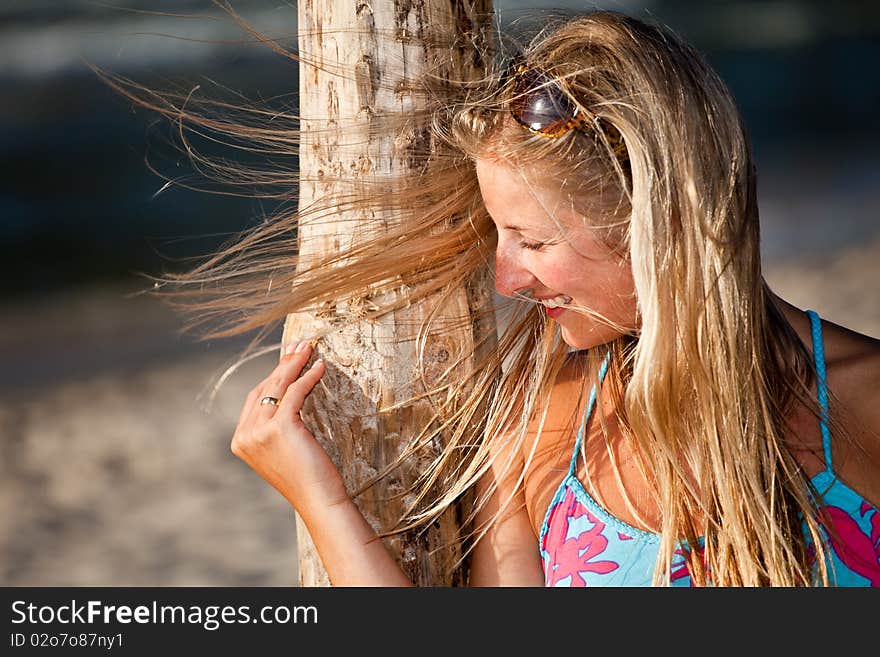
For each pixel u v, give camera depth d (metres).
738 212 4.28
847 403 4.48
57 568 13.98
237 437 4.83
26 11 47.94
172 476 17.06
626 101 4.12
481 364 5.04
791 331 4.56
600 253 4.23
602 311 4.39
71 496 16.42
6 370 22.98
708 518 4.41
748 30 73.75
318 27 4.72
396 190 4.72
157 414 19.64
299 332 5.02
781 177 40.22
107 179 40.94
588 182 4.16
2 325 26.81
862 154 44.03
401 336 4.86
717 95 4.30
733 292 4.25
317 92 4.77
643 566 4.59
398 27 4.65
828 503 4.43
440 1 4.71
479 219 4.82
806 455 4.46
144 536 15.09
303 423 4.74
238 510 15.91
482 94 4.51
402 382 4.87
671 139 4.13
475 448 5.11
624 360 4.92
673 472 4.40
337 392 4.87
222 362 22.45
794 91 60.97
